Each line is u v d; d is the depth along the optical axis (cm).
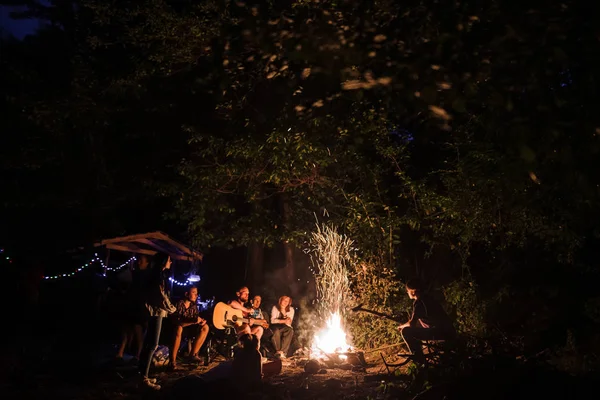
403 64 405
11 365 1042
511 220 1040
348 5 444
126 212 2169
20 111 1792
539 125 366
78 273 1595
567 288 1097
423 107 405
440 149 1188
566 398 559
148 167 1814
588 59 358
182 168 1353
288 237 1409
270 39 452
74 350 1252
